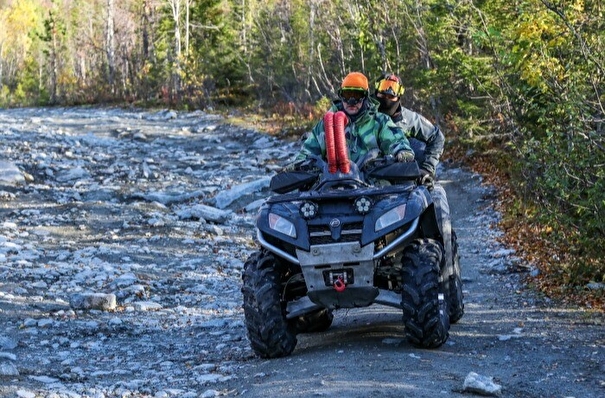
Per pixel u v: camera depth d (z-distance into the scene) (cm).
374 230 743
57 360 859
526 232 1378
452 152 2070
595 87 994
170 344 930
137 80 5119
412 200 761
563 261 1163
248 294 773
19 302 1105
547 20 1099
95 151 2562
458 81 1958
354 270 745
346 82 821
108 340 958
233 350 874
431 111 2272
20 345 916
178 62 4672
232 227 1667
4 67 9875
